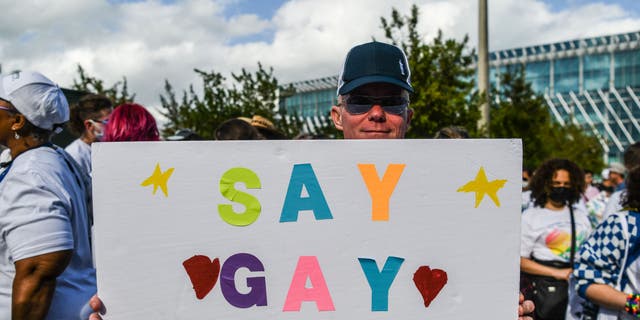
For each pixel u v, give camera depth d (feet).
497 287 4.85
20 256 5.43
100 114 11.45
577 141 89.76
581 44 167.73
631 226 7.65
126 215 4.71
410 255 4.81
